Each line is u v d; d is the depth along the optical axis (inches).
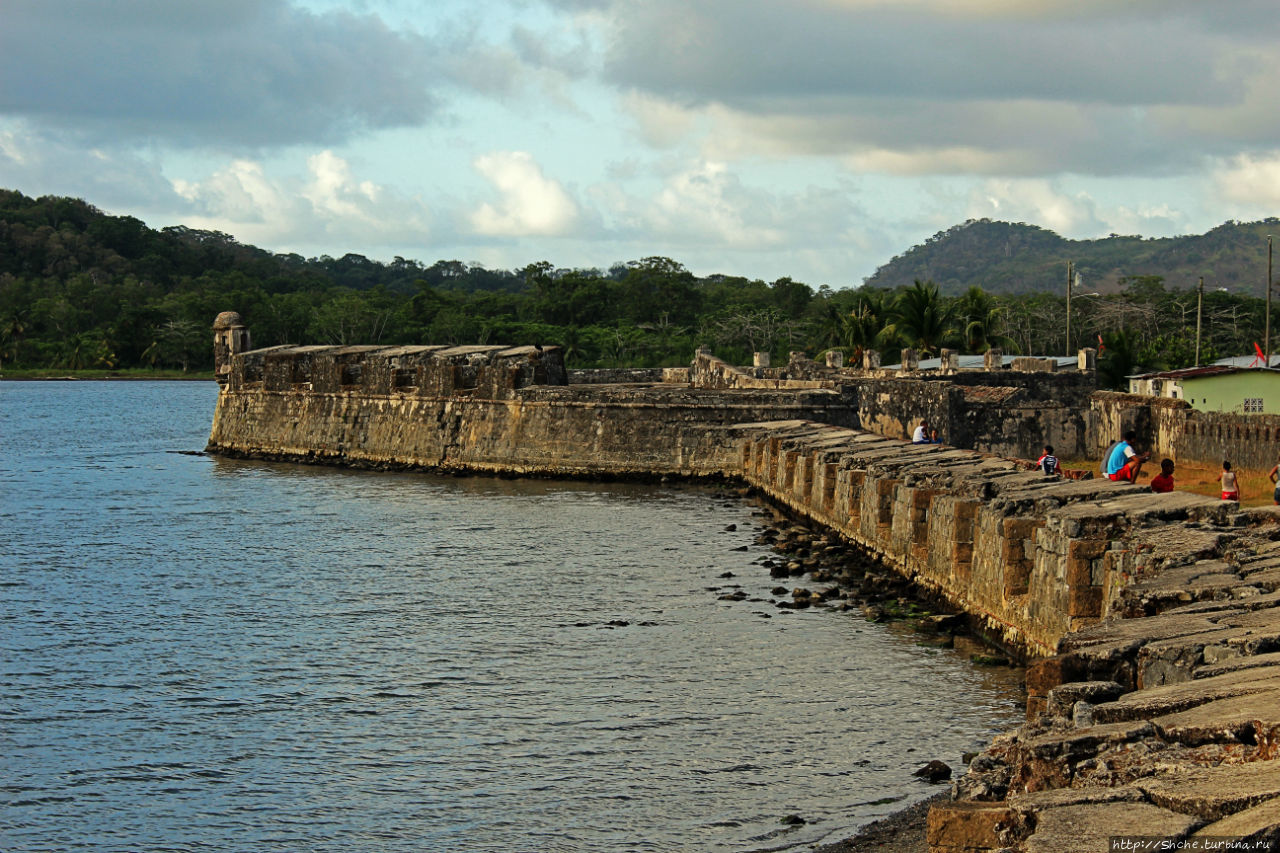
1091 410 2459.4
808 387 2655.0
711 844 733.9
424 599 1464.1
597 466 2586.1
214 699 1080.8
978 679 1013.8
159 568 1721.2
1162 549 778.8
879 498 1473.9
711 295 7086.6
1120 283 6323.8
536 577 1576.0
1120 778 400.8
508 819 797.2
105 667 1193.4
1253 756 387.9
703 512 2124.8
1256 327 4877.0
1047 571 933.8
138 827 811.4
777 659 1129.4
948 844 402.0
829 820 757.3
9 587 1592.0
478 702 1046.4
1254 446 1966.0
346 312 6569.9
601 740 936.9
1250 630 539.8
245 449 3272.6
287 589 1550.2
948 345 4207.7
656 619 1314.0
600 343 6038.4
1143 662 541.0
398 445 2903.5
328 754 933.8
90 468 3125.0
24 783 888.9
